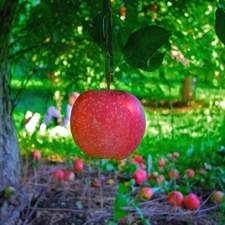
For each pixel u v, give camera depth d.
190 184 3.61
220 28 0.98
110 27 1.14
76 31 3.76
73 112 1.05
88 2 2.85
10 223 2.74
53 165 3.96
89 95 1.03
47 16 3.44
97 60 3.93
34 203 2.99
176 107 8.52
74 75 4.05
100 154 1.02
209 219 2.79
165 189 3.36
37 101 7.10
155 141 5.10
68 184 3.41
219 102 5.35
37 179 3.43
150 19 3.12
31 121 4.89
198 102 8.81
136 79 3.96
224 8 1.02
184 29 3.34
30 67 4.28
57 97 4.91
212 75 3.78
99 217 2.89
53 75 4.20
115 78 3.97
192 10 3.16
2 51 3.03
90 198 3.09
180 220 2.90
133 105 1.04
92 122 1.01
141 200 3.18
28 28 3.60
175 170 3.84
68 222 2.80
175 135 5.15
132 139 1.03
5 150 3.13
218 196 3.18
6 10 2.88
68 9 3.28
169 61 3.64
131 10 2.96
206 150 4.21
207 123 5.55
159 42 0.92
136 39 0.93
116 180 3.64
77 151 4.63
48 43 3.71
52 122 5.20
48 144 4.58
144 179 3.55
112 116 1.01
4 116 3.13
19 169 3.26
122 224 2.81
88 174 3.75
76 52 3.92
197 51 3.52
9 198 2.87
